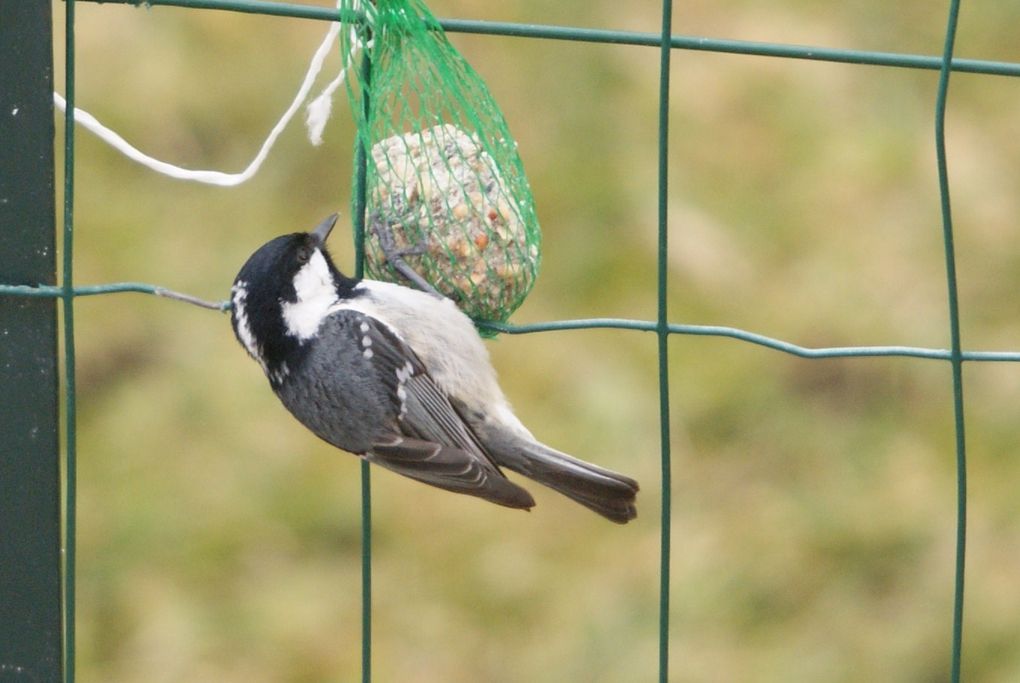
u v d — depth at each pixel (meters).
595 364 12.68
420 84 7.31
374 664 11.21
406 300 7.48
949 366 12.83
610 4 14.47
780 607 11.60
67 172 6.61
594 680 11.21
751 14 14.59
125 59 13.87
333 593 11.57
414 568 11.69
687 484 12.23
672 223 13.30
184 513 11.86
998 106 14.43
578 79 14.14
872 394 12.79
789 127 14.04
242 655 11.26
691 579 11.67
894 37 14.65
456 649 11.32
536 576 11.67
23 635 6.82
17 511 6.76
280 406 12.34
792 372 12.83
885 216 13.52
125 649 11.30
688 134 13.96
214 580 11.60
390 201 7.57
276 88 13.89
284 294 7.41
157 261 12.91
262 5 6.93
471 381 7.57
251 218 13.23
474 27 6.96
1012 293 13.14
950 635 11.37
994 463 12.30
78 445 12.23
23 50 6.52
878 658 11.31
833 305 12.98
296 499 11.96
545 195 13.45
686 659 11.28
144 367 12.60
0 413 6.71
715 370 12.72
